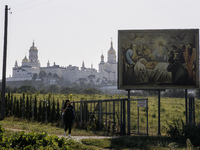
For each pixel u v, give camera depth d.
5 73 29.59
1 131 15.15
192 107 20.41
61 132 19.23
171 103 42.09
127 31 21.08
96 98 43.38
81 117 22.64
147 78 21.05
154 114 30.92
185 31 21.11
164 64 21.08
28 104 28.92
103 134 19.36
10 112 30.20
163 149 13.58
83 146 13.08
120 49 21.08
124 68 21.05
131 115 30.69
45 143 11.62
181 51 21.09
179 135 16.58
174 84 21.02
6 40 30.06
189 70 21.05
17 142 11.62
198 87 21.00
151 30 21.08
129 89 21.20
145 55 21.08
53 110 26.92
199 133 15.92
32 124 25.14
